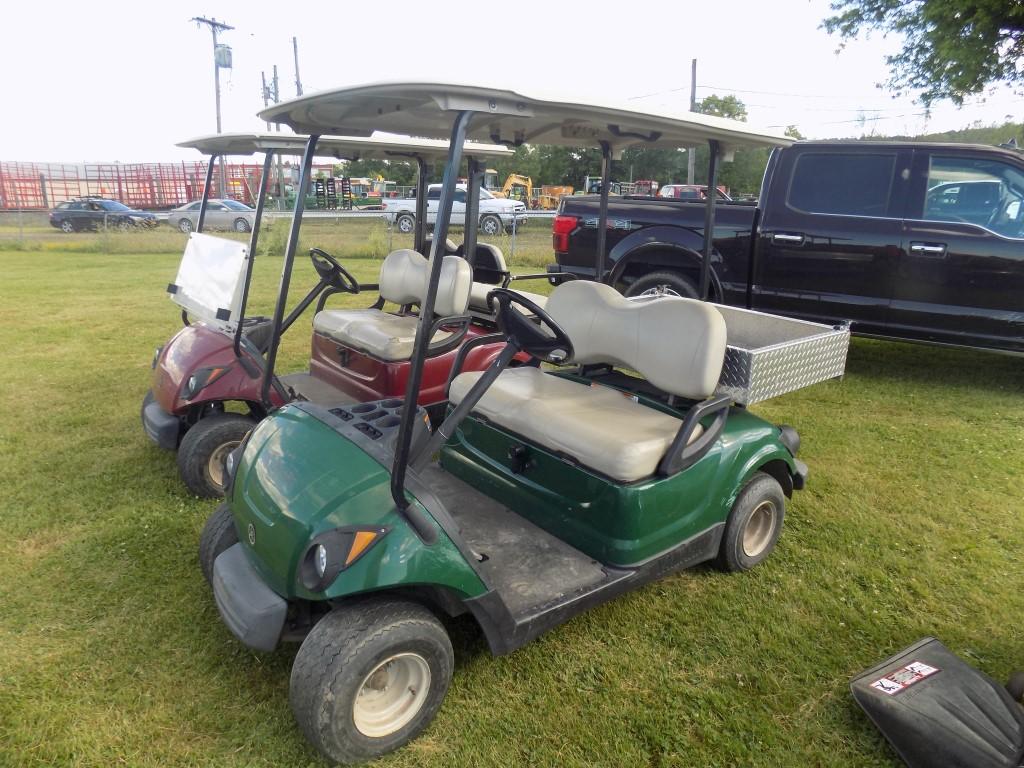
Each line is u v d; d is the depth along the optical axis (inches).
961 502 148.2
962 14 424.2
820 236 215.2
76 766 80.2
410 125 123.0
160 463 160.4
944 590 118.0
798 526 138.4
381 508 81.9
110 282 439.8
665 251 236.2
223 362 143.5
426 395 160.9
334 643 76.9
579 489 104.7
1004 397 214.5
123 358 252.2
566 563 102.7
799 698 93.7
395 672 83.7
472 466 122.8
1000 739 81.3
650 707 91.7
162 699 90.3
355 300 366.9
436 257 81.6
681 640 104.5
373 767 80.7
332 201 1096.8
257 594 84.4
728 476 112.7
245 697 91.0
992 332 200.2
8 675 93.4
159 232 770.2
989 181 197.6
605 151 143.7
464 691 93.4
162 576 116.5
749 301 230.2
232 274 148.1
